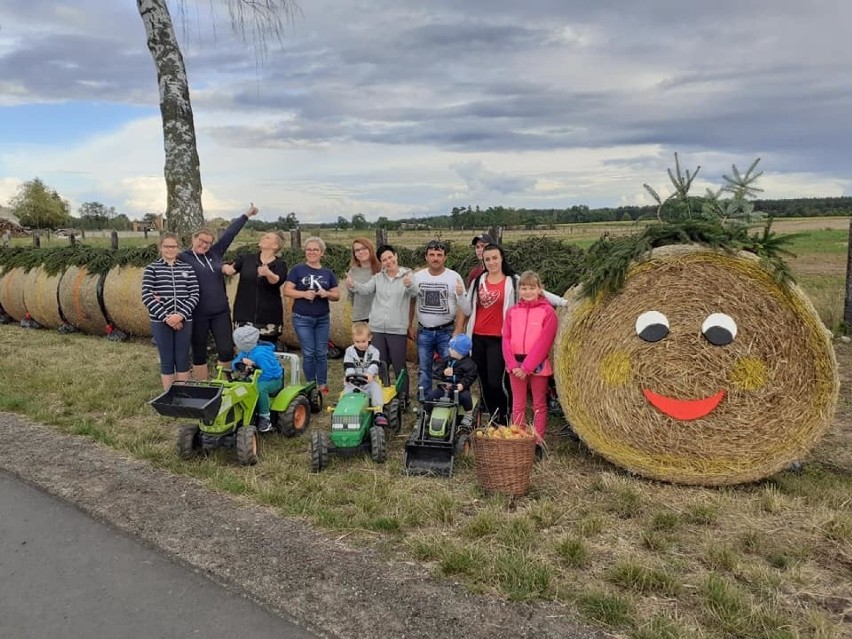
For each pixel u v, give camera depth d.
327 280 7.40
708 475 4.95
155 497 4.83
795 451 4.84
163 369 7.00
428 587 3.54
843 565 3.80
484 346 6.16
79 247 13.77
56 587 3.65
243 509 4.62
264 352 6.11
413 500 4.70
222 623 3.29
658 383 5.03
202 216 10.84
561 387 5.30
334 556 3.90
